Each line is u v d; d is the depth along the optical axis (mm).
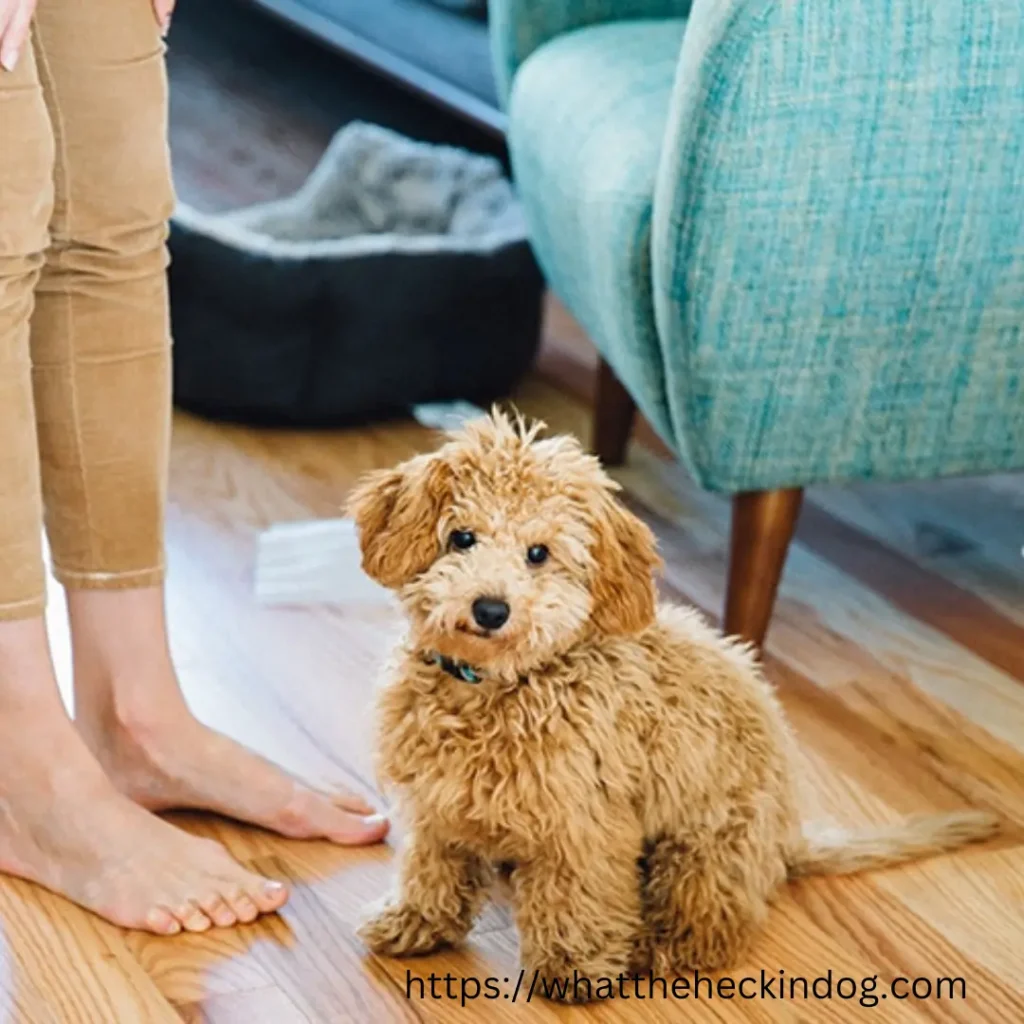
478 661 1355
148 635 1688
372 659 2020
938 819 1707
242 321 2523
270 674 1979
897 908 1610
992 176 1785
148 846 1585
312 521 2342
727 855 1482
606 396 2475
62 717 1595
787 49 1697
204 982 1491
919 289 1821
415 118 3793
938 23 1715
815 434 1885
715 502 2451
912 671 2047
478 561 1338
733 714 1506
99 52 1495
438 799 1414
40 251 1458
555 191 2156
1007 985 1518
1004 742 1909
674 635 1510
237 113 3928
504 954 1540
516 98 2330
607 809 1424
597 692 1412
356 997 1479
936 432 1917
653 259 1823
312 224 2949
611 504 1407
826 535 2367
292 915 1585
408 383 2627
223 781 1697
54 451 1615
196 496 2395
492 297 2631
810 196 1756
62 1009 1452
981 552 2344
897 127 1744
